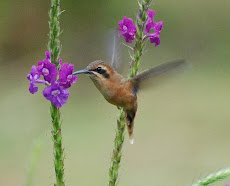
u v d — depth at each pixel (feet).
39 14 72.74
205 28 75.87
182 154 48.91
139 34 17.89
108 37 19.25
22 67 70.38
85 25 71.41
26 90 61.98
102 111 56.03
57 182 16.12
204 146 50.60
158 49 70.59
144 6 17.72
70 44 68.80
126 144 49.11
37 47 72.28
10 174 42.22
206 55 72.33
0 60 70.79
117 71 19.06
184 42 74.59
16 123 52.54
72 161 44.32
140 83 17.79
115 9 72.54
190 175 43.96
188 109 59.36
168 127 54.85
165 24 76.07
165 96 60.44
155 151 49.16
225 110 59.16
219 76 68.13
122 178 41.75
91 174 41.45
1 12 71.26
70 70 14.43
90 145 48.80
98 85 18.03
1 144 47.88
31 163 16.51
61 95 14.32
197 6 76.74
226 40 74.49
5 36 71.36
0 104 56.54
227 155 48.44
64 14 71.41
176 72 16.30
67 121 54.54
